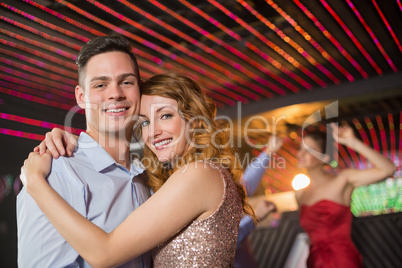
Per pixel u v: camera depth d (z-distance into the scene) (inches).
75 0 165.2
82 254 57.5
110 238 58.3
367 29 205.8
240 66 248.1
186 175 64.0
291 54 233.3
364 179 143.8
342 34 210.8
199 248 63.1
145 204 61.7
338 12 186.5
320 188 148.9
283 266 196.4
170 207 61.6
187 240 63.6
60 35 185.9
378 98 299.9
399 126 402.3
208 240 63.3
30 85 234.1
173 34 203.8
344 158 416.5
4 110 259.9
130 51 70.9
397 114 367.6
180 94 71.7
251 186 111.6
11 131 279.3
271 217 203.3
